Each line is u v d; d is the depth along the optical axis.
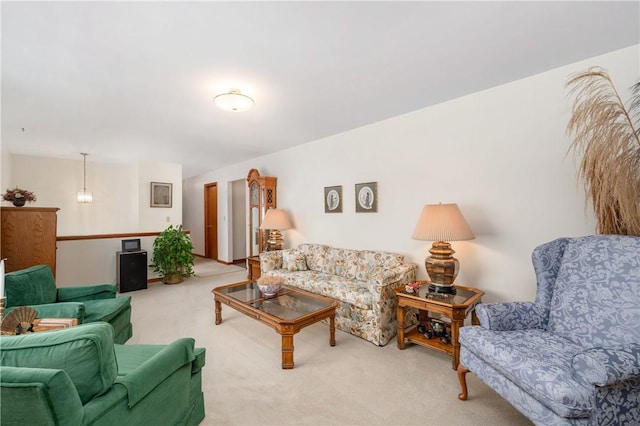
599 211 1.84
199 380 1.65
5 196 3.55
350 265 3.47
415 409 1.75
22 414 0.83
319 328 3.00
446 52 2.00
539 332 1.74
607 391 1.22
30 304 2.21
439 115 2.91
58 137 3.97
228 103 2.55
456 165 2.80
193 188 8.11
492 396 1.87
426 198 3.02
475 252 2.69
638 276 1.54
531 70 2.28
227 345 2.60
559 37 1.85
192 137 4.03
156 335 2.81
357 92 2.62
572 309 1.70
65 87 2.42
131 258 4.40
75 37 1.74
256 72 2.23
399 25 1.70
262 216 4.87
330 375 2.12
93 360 0.99
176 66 2.12
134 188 6.12
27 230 3.17
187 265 5.02
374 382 2.03
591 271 1.72
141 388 1.14
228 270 6.04
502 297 2.53
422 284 2.73
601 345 1.53
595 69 2.08
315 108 3.00
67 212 5.55
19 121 3.29
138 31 1.70
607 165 1.68
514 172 2.46
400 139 3.23
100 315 2.25
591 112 1.75
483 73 2.31
